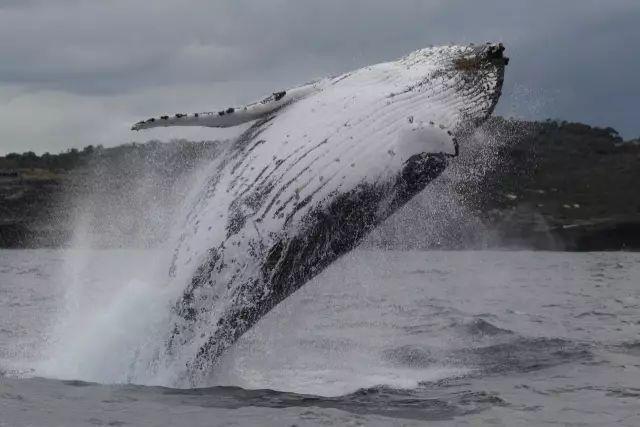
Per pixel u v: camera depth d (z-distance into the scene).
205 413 37.41
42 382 43.34
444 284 136.88
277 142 44.47
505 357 56.09
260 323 50.31
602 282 146.25
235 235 44.06
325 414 37.78
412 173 43.62
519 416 38.78
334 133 43.88
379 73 45.78
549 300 107.06
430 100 44.44
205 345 44.53
